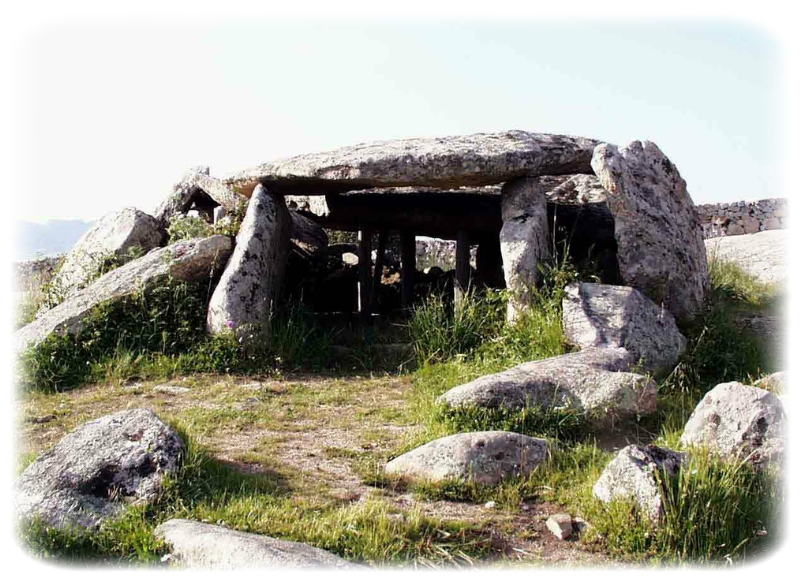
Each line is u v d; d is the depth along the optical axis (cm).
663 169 988
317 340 982
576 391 675
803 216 2070
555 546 482
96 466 523
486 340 927
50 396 812
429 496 538
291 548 429
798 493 517
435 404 689
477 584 441
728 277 1359
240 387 830
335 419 727
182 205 1274
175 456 536
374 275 1334
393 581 438
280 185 1070
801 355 949
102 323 907
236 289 930
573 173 1055
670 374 787
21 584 446
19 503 496
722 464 518
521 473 559
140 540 462
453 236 1264
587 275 948
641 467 493
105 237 1146
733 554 461
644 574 452
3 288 1928
